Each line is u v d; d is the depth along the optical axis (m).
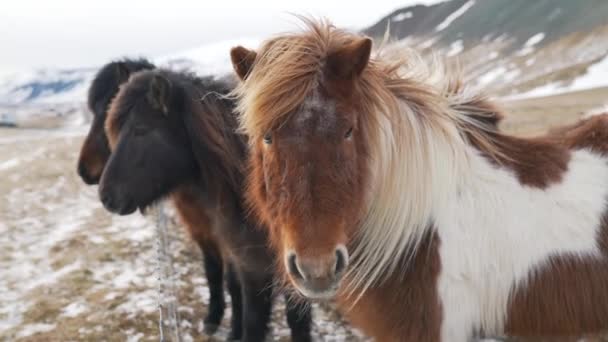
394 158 1.17
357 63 1.00
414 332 1.20
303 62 1.01
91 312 2.42
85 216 4.29
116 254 3.22
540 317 1.19
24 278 2.88
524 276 1.17
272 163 1.02
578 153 1.29
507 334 1.25
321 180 0.97
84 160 2.44
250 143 1.22
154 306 2.48
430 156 1.19
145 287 2.71
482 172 1.22
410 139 1.17
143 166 1.76
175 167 1.80
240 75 1.16
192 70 2.07
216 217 1.83
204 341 2.20
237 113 1.78
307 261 0.95
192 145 1.79
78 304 2.51
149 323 2.31
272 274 1.80
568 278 1.17
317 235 0.96
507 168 1.23
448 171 1.19
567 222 1.18
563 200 1.20
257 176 1.17
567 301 1.18
